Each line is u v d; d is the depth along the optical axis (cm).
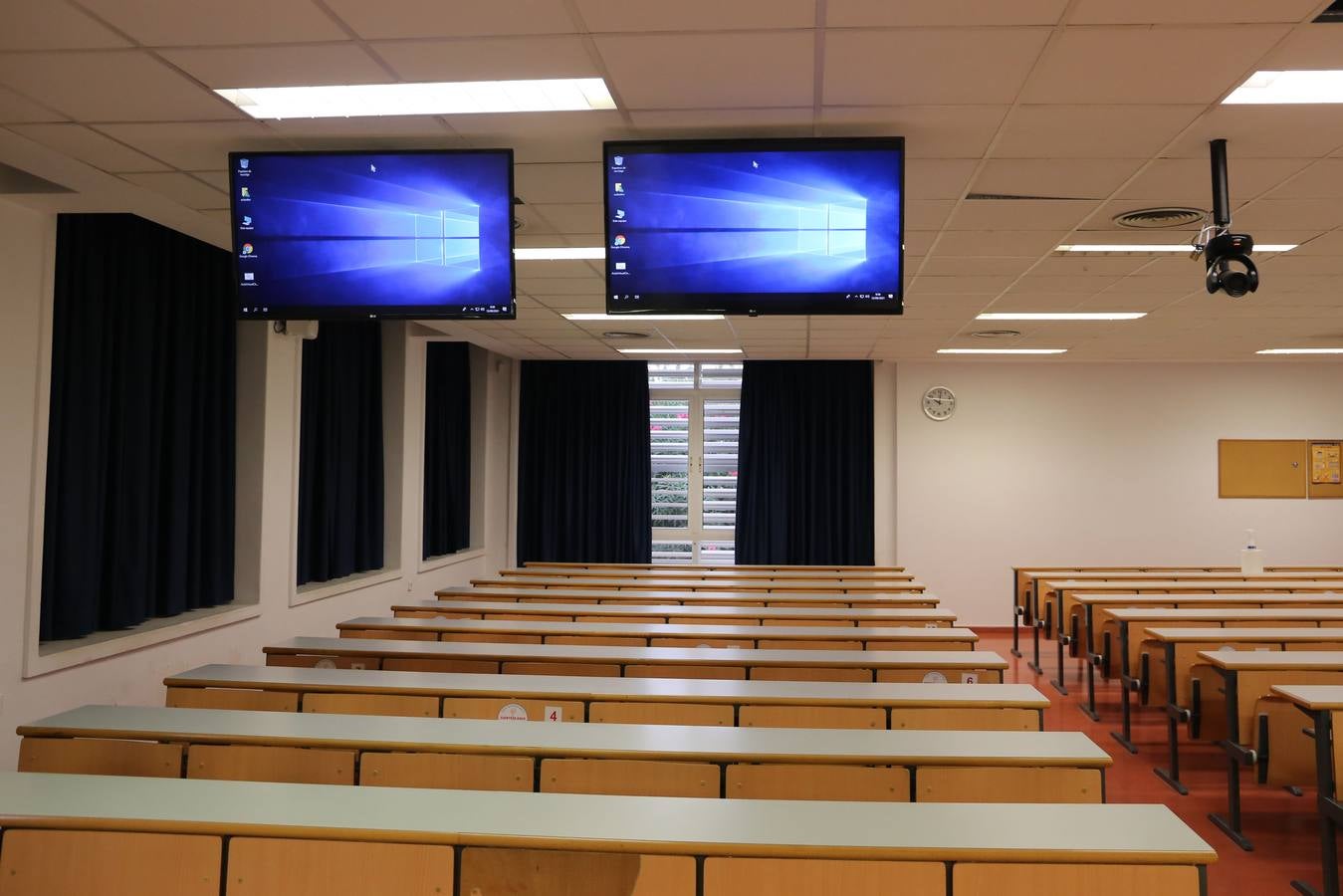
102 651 491
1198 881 193
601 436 1167
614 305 340
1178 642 513
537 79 310
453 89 320
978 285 650
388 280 350
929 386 1132
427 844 201
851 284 334
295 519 689
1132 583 812
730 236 336
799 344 988
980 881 194
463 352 1082
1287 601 673
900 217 330
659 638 508
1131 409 1122
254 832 204
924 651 464
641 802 221
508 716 345
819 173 332
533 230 507
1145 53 284
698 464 1201
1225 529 1112
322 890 202
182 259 586
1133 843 198
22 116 343
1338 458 1108
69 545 487
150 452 561
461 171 345
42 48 287
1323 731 358
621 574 862
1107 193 431
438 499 1006
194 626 572
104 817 208
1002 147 371
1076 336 905
